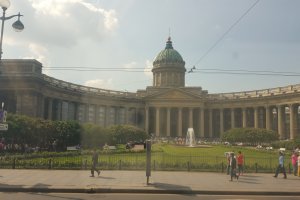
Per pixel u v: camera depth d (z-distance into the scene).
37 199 23.31
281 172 42.06
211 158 56.00
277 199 25.22
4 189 27.12
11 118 64.88
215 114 169.12
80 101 138.00
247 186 30.55
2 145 57.59
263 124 153.88
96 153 35.53
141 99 164.75
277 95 137.75
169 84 180.38
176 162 45.31
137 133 92.56
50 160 41.12
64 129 67.94
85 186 28.41
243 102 153.12
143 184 30.23
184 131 169.62
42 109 111.56
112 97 154.12
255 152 78.56
